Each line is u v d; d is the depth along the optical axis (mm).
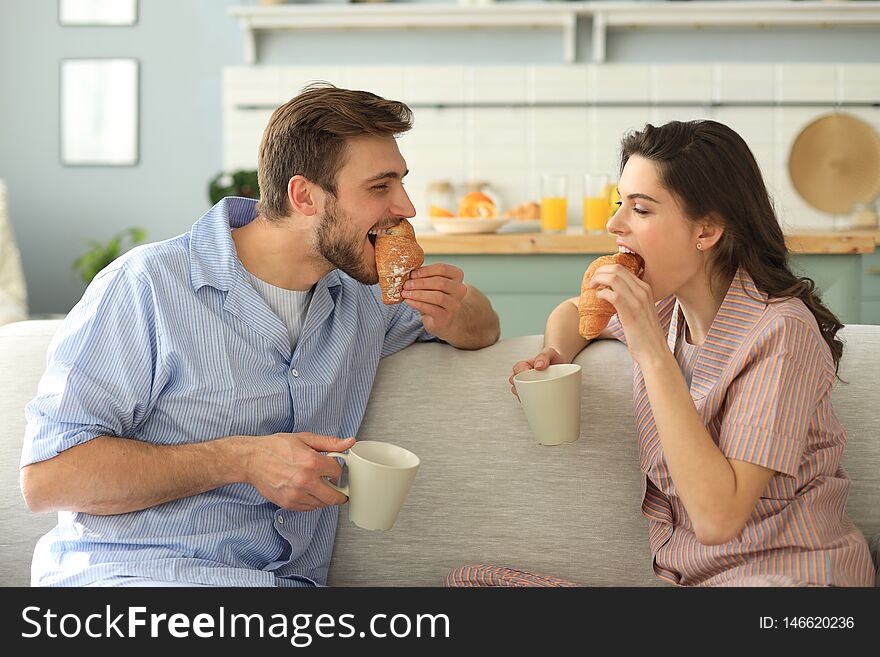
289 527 1327
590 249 3117
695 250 1263
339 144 1277
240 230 1379
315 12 4379
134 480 1175
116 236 4660
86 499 1174
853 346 1461
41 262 4676
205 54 4574
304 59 4551
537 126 4496
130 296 1258
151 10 4566
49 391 1196
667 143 1247
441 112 4516
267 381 1317
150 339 1259
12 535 1394
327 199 1291
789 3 4211
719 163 1240
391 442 1453
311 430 1358
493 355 1511
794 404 1176
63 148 4629
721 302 1314
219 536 1264
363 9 4355
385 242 1326
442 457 1437
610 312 1271
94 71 4602
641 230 1254
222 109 4598
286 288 1368
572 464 1419
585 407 1443
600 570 1389
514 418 1449
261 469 1198
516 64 4496
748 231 1257
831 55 4414
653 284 1276
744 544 1208
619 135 4477
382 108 1305
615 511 1399
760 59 4430
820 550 1188
